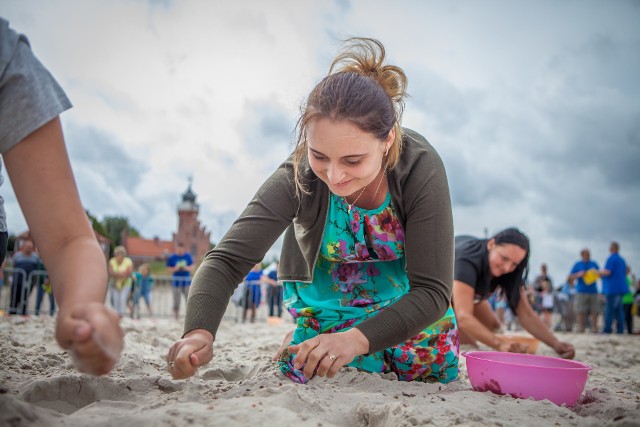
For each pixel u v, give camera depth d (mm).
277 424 1673
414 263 2281
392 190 2322
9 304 10617
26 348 3504
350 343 2072
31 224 1465
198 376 2727
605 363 4734
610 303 11672
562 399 2318
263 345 4699
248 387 2215
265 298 13047
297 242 2627
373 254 2562
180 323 7992
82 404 2121
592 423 1838
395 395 2215
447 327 2666
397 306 2203
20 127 1403
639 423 1766
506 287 4402
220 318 2152
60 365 2730
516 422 1901
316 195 2420
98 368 1212
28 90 1408
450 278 2291
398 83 2254
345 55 2275
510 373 2369
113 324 1218
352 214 2447
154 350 3982
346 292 2660
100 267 1414
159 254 91500
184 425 1609
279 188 2375
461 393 2332
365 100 1931
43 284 10664
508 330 12469
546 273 15016
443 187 2307
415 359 2613
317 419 1764
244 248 2271
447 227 2283
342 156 1941
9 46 1396
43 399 2062
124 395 2145
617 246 11812
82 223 1489
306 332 2641
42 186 1437
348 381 2482
